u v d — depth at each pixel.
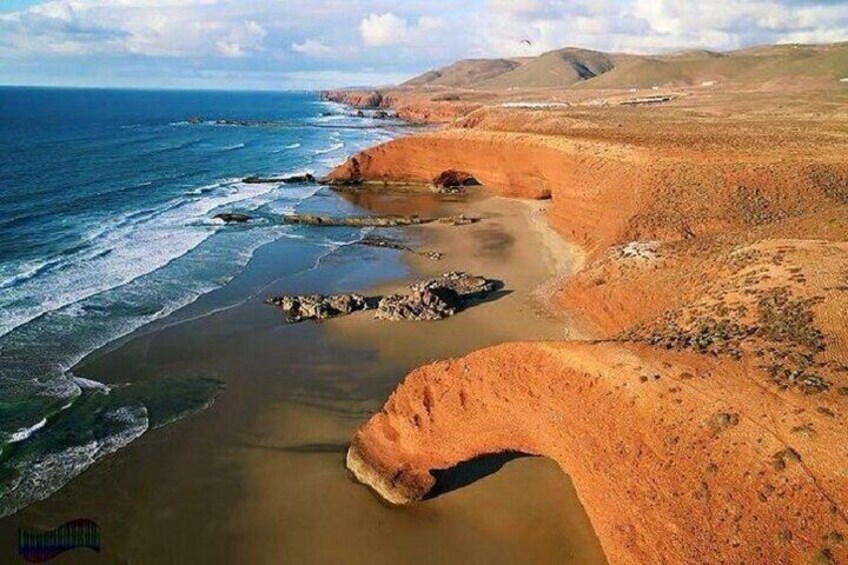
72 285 38.00
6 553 17.70
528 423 17.25
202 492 20.41
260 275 41.44
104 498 20.06
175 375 27.89
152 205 61.25
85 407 25.09
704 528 12.66
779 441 12.81
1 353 29.00
